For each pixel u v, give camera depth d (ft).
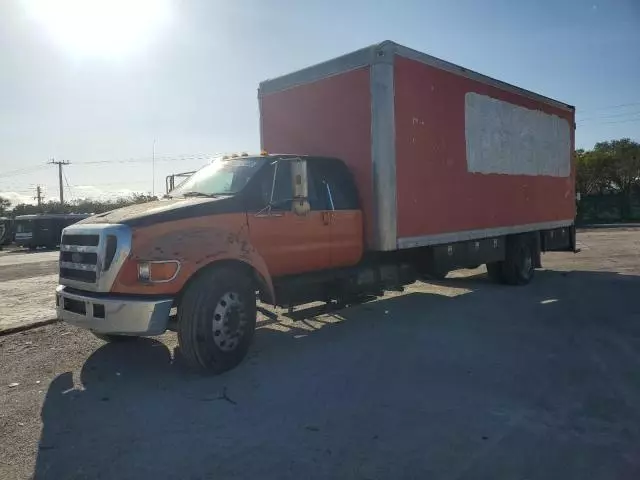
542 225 38.29
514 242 35.70
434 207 26.94
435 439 12.98
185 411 15.12
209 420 14.47
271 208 20.75
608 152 143.54
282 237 21.11
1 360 20.65
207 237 18.28
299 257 21.88
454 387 16.49
